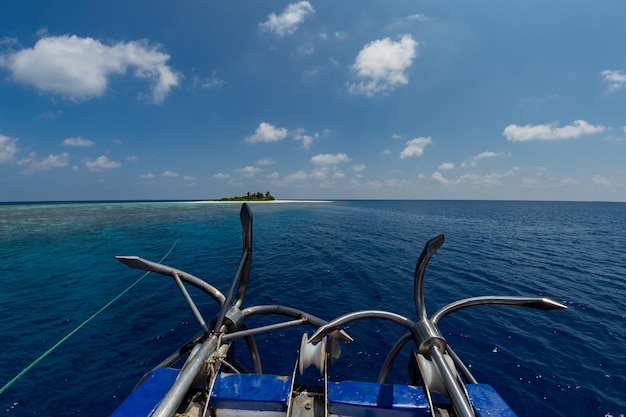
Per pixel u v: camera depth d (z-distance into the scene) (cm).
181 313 854
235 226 2997
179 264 1466
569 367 629
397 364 627
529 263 1598
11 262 1459
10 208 5369
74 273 1277
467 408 160
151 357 635
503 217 5419
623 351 692
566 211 8550
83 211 4622
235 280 258
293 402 186
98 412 487
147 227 2812
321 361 200
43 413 481
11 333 730
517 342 729
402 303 977
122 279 1191
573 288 1181
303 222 3722
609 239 2612
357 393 189
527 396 547
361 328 775
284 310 297
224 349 219
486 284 1216
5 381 552
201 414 178
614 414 506
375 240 2341
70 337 712
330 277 1269
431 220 4406
